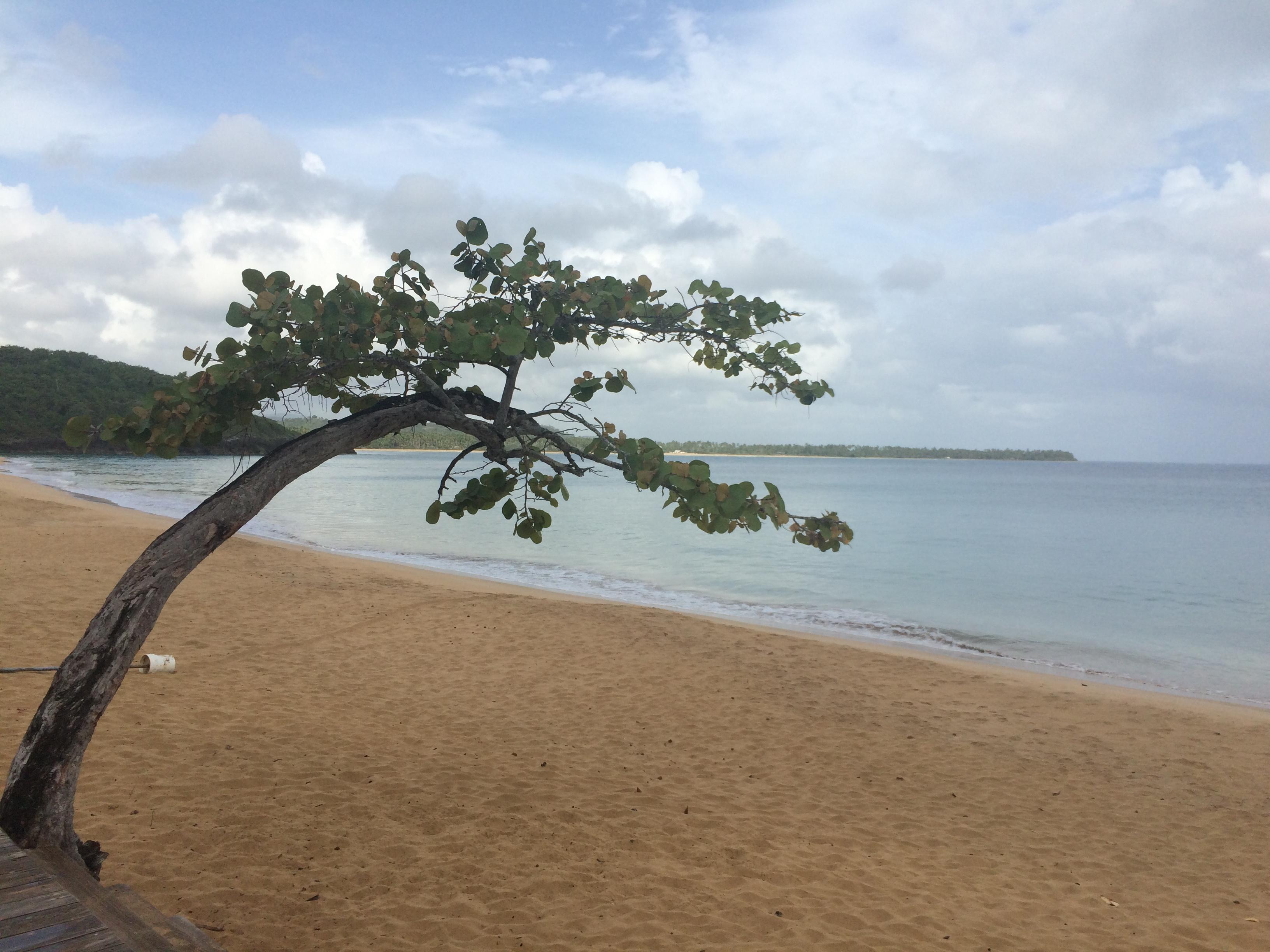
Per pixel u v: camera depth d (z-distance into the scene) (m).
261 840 5.11
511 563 23.05
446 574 18.75
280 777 6.16
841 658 11.30
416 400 3.15
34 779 2.58
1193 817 6.74
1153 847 6.12
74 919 2.06
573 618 12.56
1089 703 9.93
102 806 5.37
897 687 10.17
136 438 2.63
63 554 14.85
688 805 6.26
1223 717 9.65
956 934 4.60
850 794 6.79
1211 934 4.82
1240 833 6.42
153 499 38.06
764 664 10.74
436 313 2.87
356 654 10.05
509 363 3.16
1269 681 12.54
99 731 6.75
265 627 10.97
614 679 9.77
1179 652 14.55
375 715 7.89
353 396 3.29
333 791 5.98
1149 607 18.97
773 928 4.50
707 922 4.51
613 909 4.58
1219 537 36.66
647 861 5.25
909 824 6.26
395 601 13.15
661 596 18.36
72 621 10.09
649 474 2.72
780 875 5.19
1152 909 5.13
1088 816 6.68
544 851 5.27
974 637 15.24
